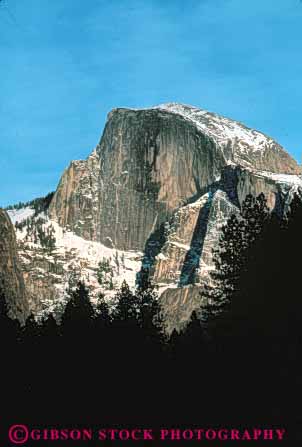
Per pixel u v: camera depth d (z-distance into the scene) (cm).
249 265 7988
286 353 6544
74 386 8025
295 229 7619
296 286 7256
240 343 7256
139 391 7506
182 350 8012
